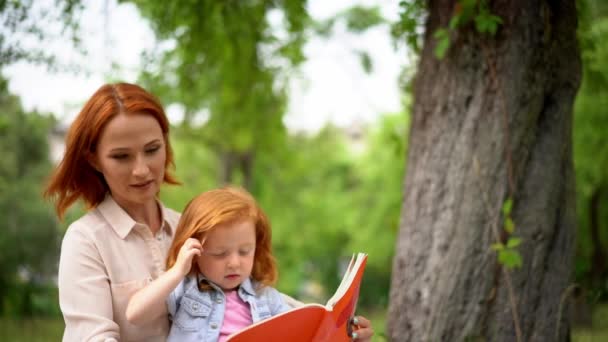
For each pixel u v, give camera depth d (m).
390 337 3.96
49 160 19.12
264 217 2.65
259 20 6.81
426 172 3.88
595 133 12.25
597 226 14.19
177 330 2.45
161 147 2.44
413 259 3.89
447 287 3.71
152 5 6.04
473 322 3.63
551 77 3.66
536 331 3.58
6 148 18.16
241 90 8.83
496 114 3.64
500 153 3.63
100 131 2.37
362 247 24.06
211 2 6.30
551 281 3.63
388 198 22.73
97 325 2.34
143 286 2.51
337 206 25.17
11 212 18.22
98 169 2.49
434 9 3.98
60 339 10.66
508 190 3.62
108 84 2.46
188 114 12.31
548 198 3.64
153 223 2.67
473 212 3.66
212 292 2.51
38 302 18.72
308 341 2.16
